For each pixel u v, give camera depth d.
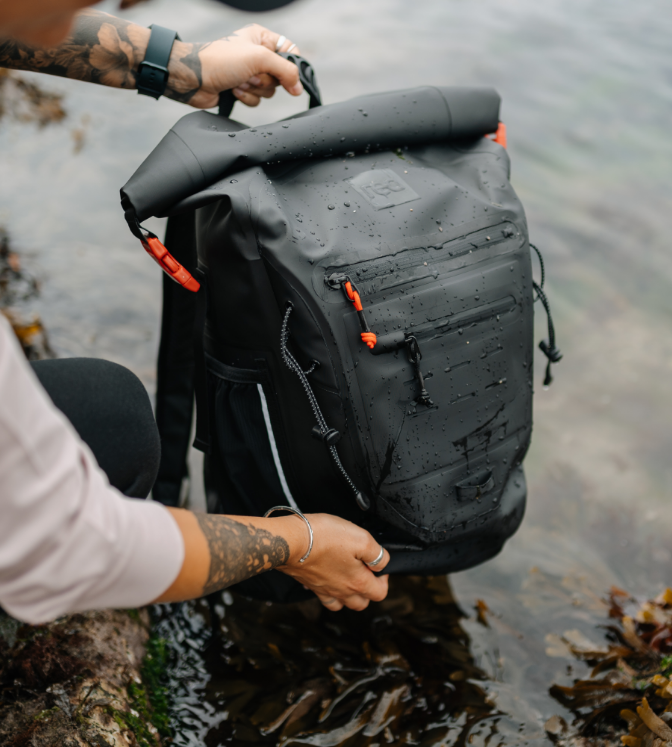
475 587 1.64
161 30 1.34
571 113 3.61
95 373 0.95
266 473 1.26
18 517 0.57
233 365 1.22
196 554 0.77
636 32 4.41
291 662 1.44
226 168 1.13
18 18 0.53
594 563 1.73
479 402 1.21
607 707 1.32
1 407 0.55
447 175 1.31
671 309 2.57
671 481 1.98
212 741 1.28
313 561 1.07
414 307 1.14
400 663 1.44
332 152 1.25
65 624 1.26
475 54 4.14
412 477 1.17
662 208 2.99
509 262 1.25
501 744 1.28
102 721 1.12
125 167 3.01
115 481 0.97
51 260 2.45
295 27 4.44
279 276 1.08
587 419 2.18
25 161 2.98
